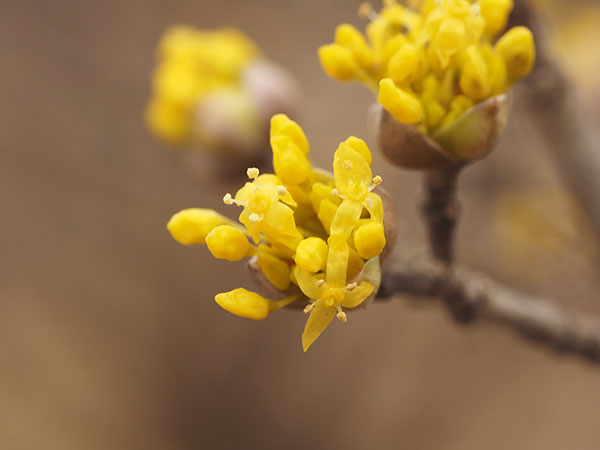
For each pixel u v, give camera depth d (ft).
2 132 0.62
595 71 0.39
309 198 0.23
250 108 0.38
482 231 0.44
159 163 0.62
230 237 0.23
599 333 0.30
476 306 0.28
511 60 0.24
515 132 0.43
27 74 0.61
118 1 0.61
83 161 0.62
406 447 0.70
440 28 0.23
